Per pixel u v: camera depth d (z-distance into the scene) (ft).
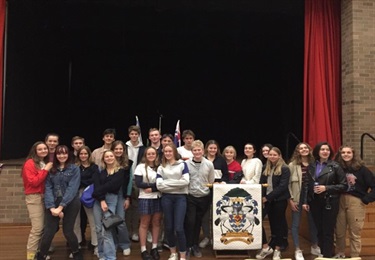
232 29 34.63
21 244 19.74
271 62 41.27
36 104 31.89
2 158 25.53
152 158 17.35
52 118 36.19
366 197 16.84
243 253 18.19
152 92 42.14
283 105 40.55
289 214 22.75
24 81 28.94
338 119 26.76
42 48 32.53
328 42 26.84
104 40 37.52
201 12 33.45
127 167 17.80
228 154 19.77
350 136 25.57
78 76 40.78
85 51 39.65
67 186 16.24
